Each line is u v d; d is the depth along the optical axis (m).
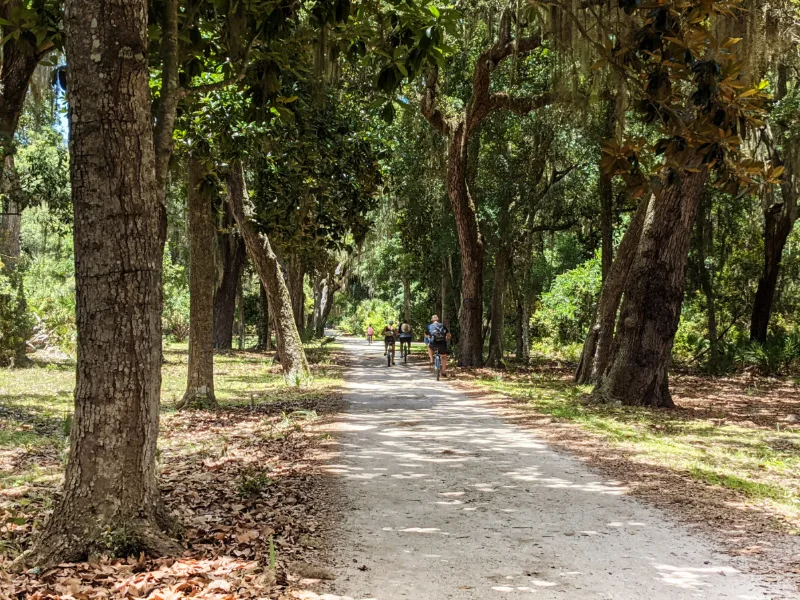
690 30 5.72
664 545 5.30
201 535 5.21
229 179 18.97
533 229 29.97
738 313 30.36
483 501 6.61
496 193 27.55
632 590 4.37
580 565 4.84
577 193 29.30
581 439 10.39
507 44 20.83
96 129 4.46
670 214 14.92
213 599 3.95
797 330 28.17
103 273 4.55
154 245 4.71
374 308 79.06
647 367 15.14
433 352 22.44
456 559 4.95
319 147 14.08
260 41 7.53
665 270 15.05
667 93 6.16
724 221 28.69
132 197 4.55
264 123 11.82
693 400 17.22
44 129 22.95
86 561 4.46
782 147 23.47
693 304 31.72
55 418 12.45
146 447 4.73
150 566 4.46
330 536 5.45
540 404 14.98
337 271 55.41
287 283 34.22
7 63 11.14
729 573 4.68
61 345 28.69
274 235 16.66
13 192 19.28
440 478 7.61
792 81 21.95
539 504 6.52
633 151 6.05
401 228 32.81
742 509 6.41
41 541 4.59
